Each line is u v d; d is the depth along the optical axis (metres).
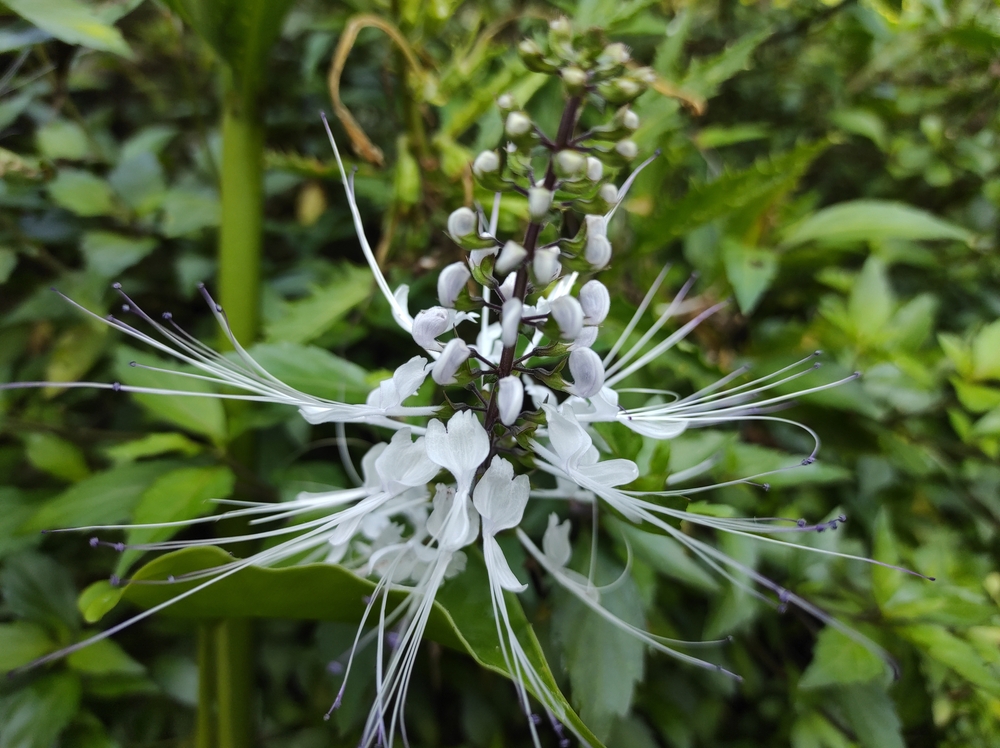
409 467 0.10
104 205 0.18
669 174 0.19
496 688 0.17
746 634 0.16
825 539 0.15
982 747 0.15
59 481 0.17
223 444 0.15
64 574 0.15
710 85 0.17
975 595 0.15
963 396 0.17
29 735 0.13
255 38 0.14
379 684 0.10
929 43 0.21
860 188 0.24
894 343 0.18
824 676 0.13
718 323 0.19
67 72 0.19
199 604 0.11
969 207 0.23
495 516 0.10
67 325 0.18
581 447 0.10
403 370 0.10
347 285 0.16
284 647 0.18
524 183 0.10
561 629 0.13
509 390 0.09
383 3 0.16
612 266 0.16
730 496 0.15
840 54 0.24
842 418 0.17
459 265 0.10
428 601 0.11
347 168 0.18
